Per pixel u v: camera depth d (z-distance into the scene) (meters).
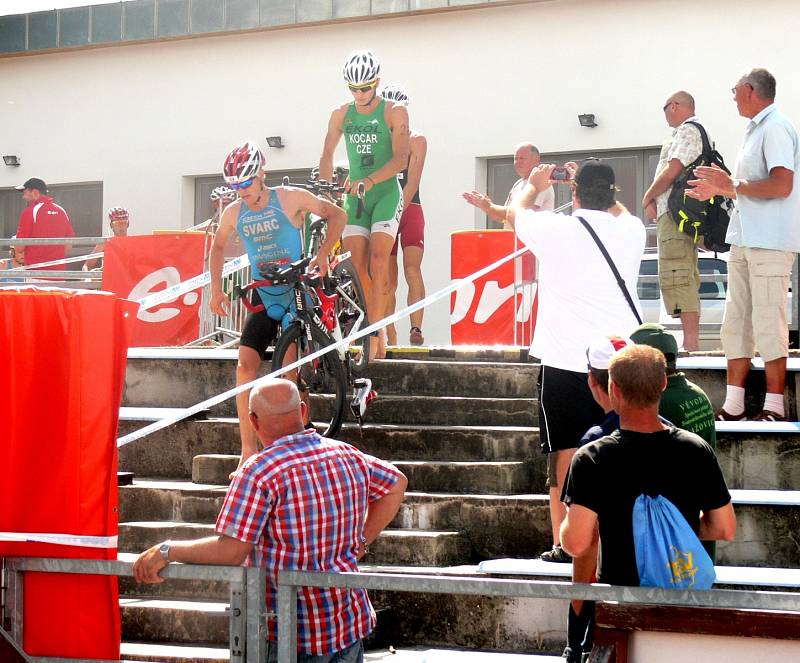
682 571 3.93
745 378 7.04
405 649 5.70
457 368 7.91
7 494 4.43
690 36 15.70
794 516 6.00
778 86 15.30
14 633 4.43
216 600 5.98
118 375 4.46
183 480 7.26
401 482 4.45
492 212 6.25
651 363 4.04
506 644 5.66
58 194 19.41
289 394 4.29
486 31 16.72
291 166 17.77
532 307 11.52
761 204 6.86
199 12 18.06
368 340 8.09
